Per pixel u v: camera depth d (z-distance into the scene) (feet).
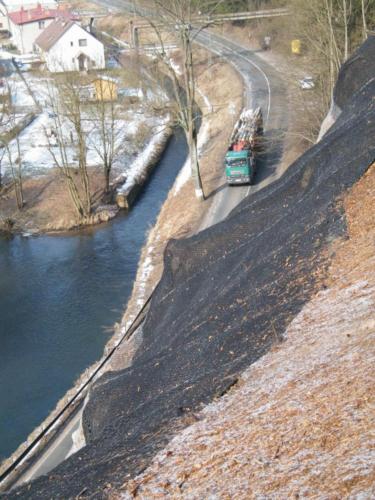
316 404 42.19
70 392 90.43
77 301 118.11
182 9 137.59
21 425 89.66
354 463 35.55
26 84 240.53
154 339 79.30
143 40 260.62
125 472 43.34
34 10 313.53
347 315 51.72
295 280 60.80
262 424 42.57
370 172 69.62
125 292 119.34
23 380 98.73
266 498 35.91
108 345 99.96
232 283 69.92
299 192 84.28
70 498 43.21
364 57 109.60
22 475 74.28
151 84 217.36
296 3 169.07
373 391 40.91
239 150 138.00
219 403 47.85
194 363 58.54
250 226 84.64
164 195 159.94
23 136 193.16
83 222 147.84
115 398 62.08
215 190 139.74
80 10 335.47
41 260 134.31
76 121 152.76
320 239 64.59
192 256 87.40
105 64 254.68
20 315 115.65
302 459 37.83
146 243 133.59
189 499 38.45
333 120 114.11
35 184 165.17
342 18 150.00
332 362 46.26
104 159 157.17
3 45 326.65
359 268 57.16
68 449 77.51
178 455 43.06
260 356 52.08
